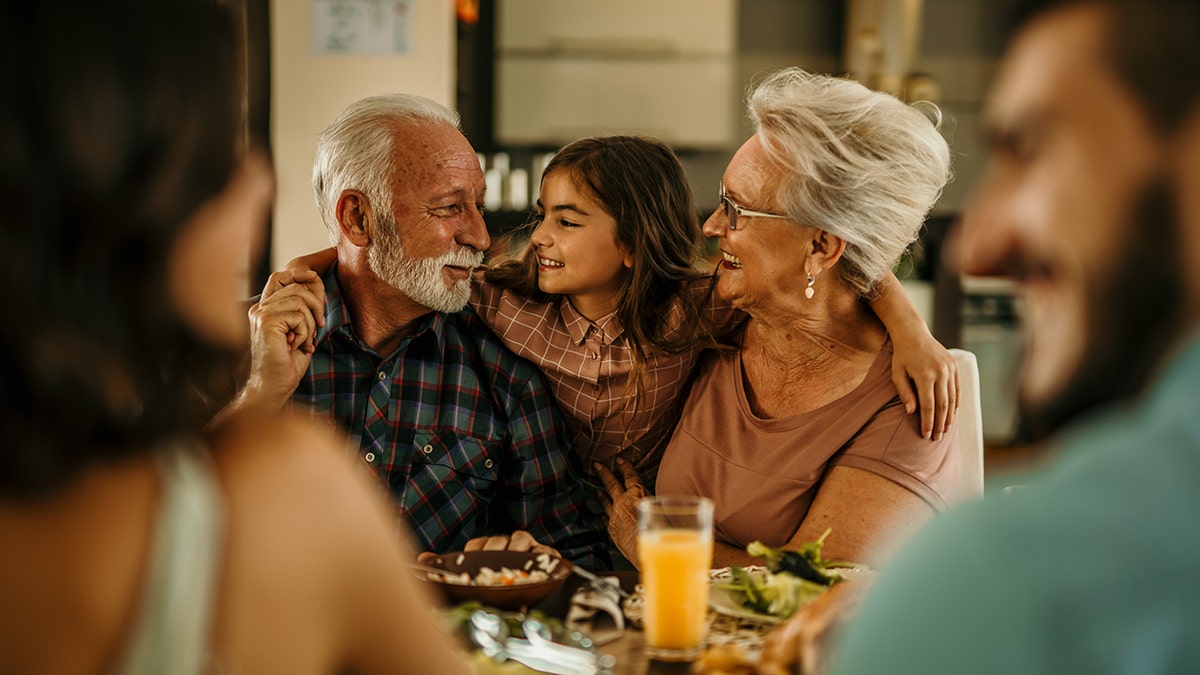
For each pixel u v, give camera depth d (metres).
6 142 0.46
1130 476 0.34
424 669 0.63
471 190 1.85
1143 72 0.33
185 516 0.51
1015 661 0.33
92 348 0.49
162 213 0.50
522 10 4.41
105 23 0.48
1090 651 0.32
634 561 1.76
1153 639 0.32
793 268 1.69
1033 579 0.33
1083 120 0.34
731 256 1.74
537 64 4.44
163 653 0.50
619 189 1.85
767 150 1.68
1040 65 0.36
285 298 1.72
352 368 1.84
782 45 4.50
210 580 0.52
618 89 4.47
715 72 4.47
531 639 1.06
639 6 4.43
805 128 1.65
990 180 0.39
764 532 1.71
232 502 0.54
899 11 4.36
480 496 1.86
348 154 1.83
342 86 4.00
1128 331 0.35
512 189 4.40
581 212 1.85
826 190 1.64
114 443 0.51
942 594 0.34
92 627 0.49
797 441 1.71
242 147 0.55
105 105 0.47
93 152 0.47
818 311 1.72
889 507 1.63
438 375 1.86
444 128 1.86
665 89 4.48
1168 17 0.33
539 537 1.89
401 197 1.80
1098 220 0.34
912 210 1.70
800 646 0.92
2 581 0.49
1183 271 0.33
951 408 1.67
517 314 1.93
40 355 0.47
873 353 1.73
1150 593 0.32
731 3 4.43
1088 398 0.36
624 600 1.28
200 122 0.51
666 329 1.89
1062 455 0.37
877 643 0.35
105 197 0.47
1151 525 0.33
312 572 0.56
